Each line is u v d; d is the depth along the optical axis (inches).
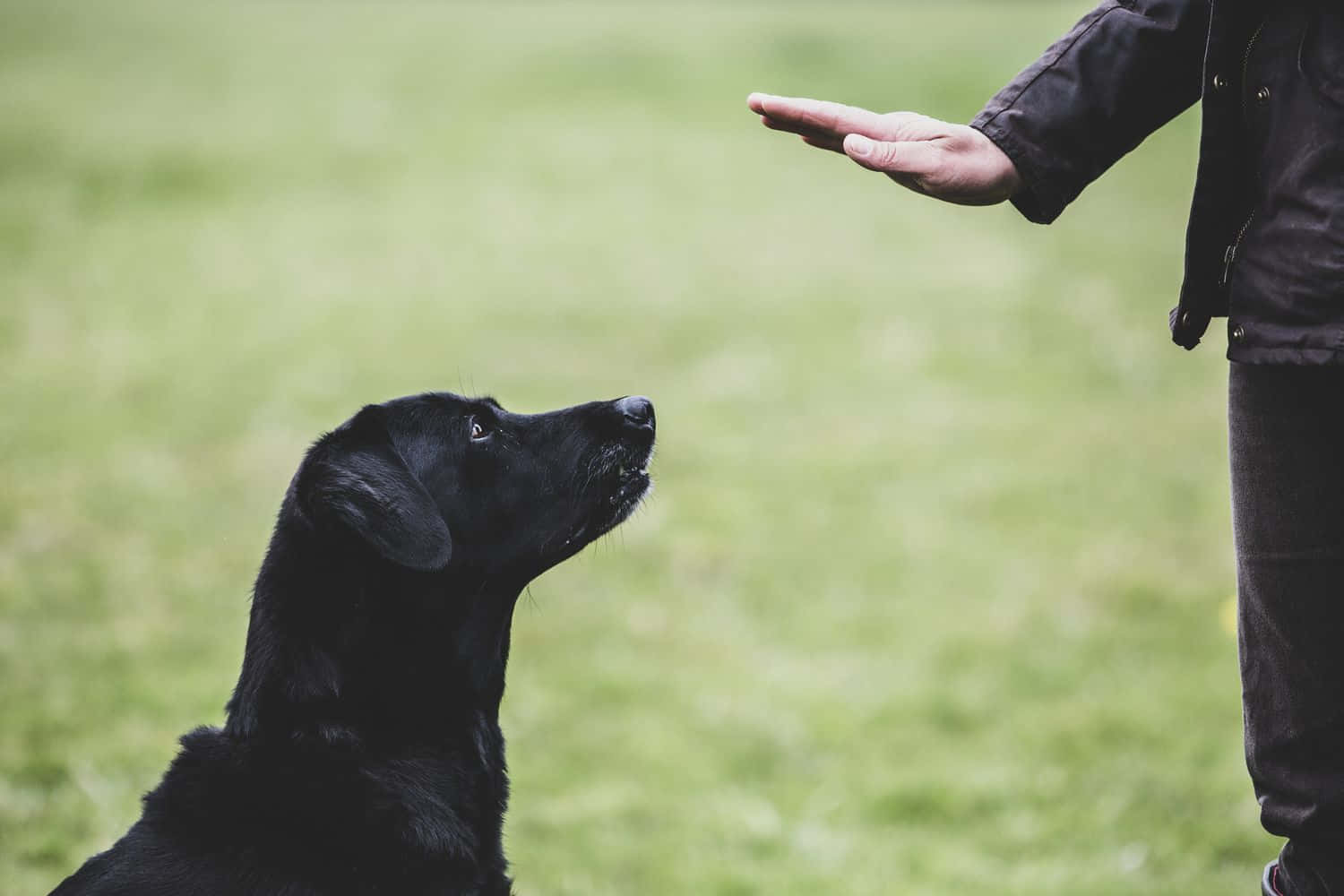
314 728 133.7
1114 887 219.3
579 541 158.7
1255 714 110.0
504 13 1640.0
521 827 237.8
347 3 1796.3
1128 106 117.0
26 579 328.5
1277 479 105.2
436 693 142.5
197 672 286.5
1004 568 358.3
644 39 1328.7
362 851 130.7
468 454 150.1
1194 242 107.6
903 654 311.9
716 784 256.5
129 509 378.9
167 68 1204.5
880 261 706.2
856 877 224.2
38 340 543.8
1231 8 101.4
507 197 820.6
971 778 258.4
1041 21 1502.2
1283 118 99.9
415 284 646.5
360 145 928.9
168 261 674.2
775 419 479.5
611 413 161.9
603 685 293.1
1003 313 613.6
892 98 1032.2
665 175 884.6
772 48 1254.3
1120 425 476.7
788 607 335.6
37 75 1130.7
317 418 462.9
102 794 233.1
